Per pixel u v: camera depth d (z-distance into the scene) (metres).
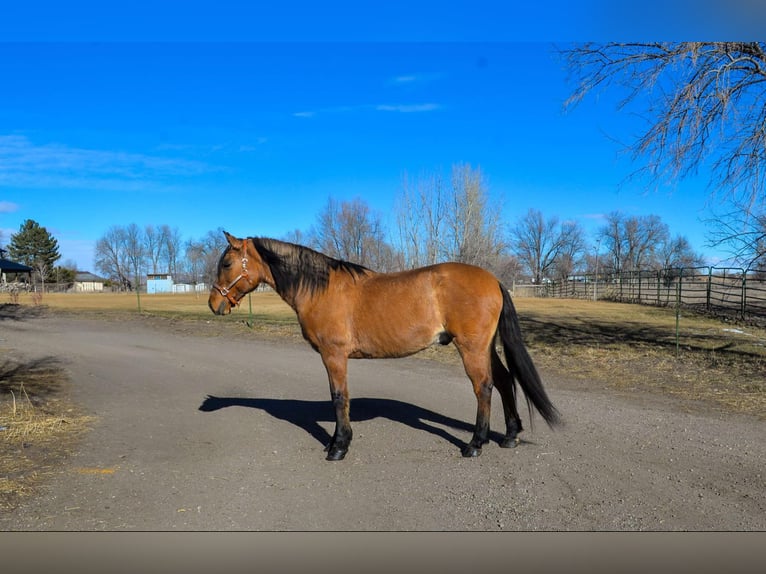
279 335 16.47
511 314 5.14
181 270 104.94
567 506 3.95
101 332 17.75
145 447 5.48
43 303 35.44
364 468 4.84
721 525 3.62
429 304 4.98
